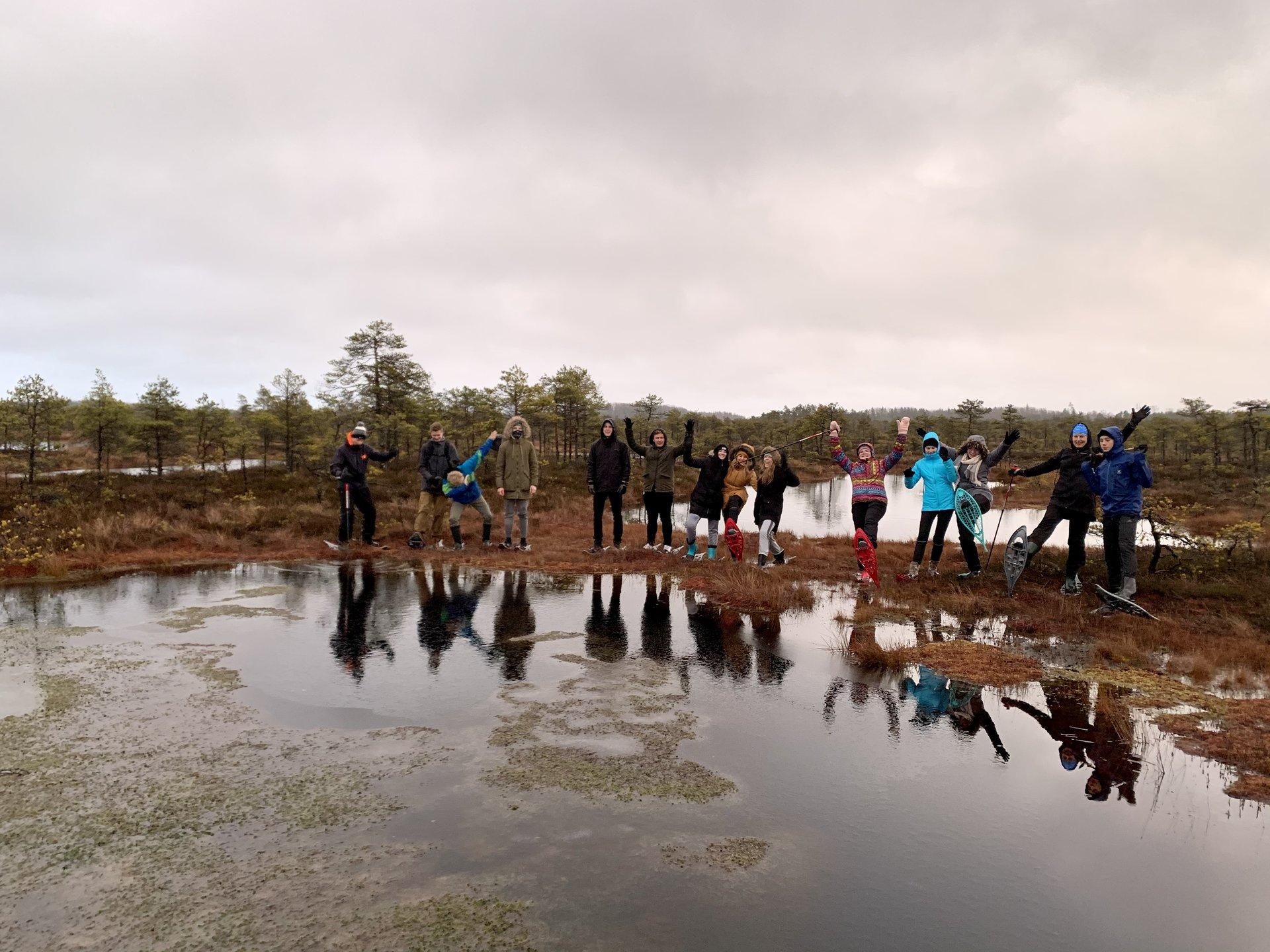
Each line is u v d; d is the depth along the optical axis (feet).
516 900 7.84
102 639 18.25
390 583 26.68
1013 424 210.79
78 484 61.93
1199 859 9.02
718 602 24.49
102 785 10.37
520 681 15.61
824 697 15.05
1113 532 23.04
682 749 12.21
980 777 11.31
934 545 29.27
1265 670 17.21
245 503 45.42
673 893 8.04
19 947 6.88
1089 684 16.28
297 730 12.63
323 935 7.16
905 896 8.08
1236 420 122.11
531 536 41.83
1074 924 7.64
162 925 7.29
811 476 161.17
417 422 116.88
